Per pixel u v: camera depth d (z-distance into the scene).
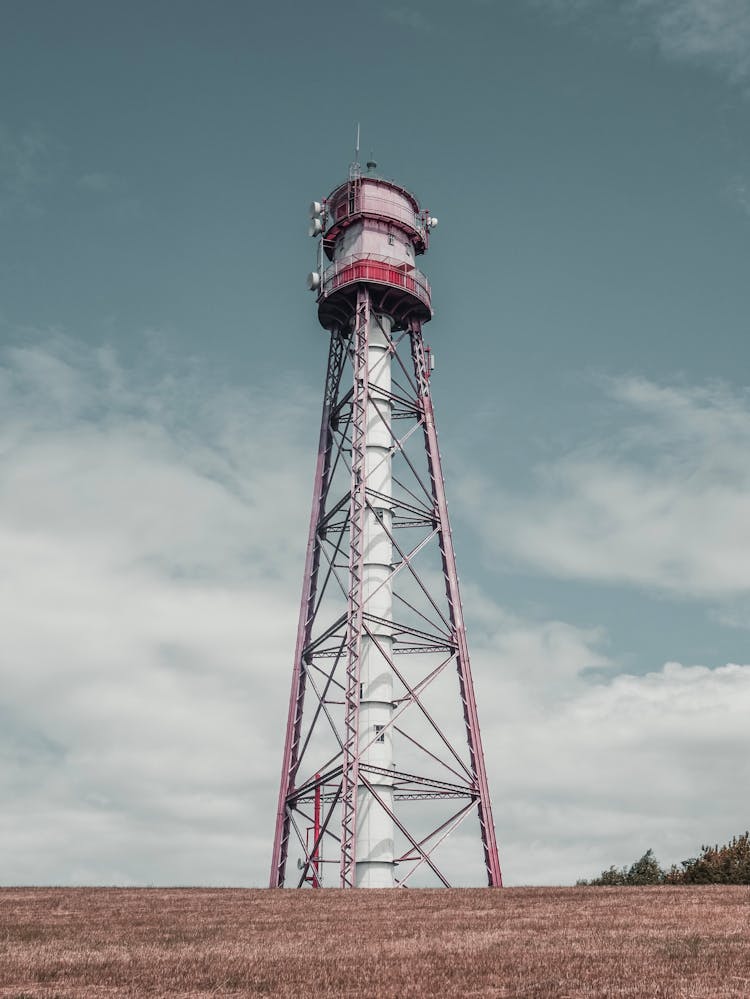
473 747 64.81
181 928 36.62
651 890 48.47
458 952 29.48
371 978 25.38
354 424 70.69
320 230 77.38
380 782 62.97
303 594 70.12
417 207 79.38
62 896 48.44
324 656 67.56
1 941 33.44
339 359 76.69
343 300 74.69
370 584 67.81
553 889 50.88
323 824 62.56
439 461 73.19
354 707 62.69
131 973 26.83
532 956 28.33
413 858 60.69
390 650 66.75
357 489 68.81
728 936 31.59
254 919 39.25
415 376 75.25
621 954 28.23
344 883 58.16
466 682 66.44
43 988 25.03
